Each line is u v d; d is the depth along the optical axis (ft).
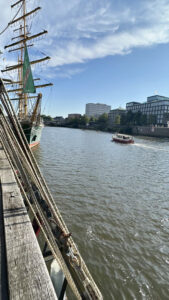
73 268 8.43
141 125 440.04
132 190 52.70
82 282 7.98
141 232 31.48
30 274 5.36
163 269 23.68
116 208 39.60
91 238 28.25
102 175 65.67
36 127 102.12
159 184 60.95
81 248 25.88
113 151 135.74
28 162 10.72
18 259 5.82
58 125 612.70
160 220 36.14
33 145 108.68
